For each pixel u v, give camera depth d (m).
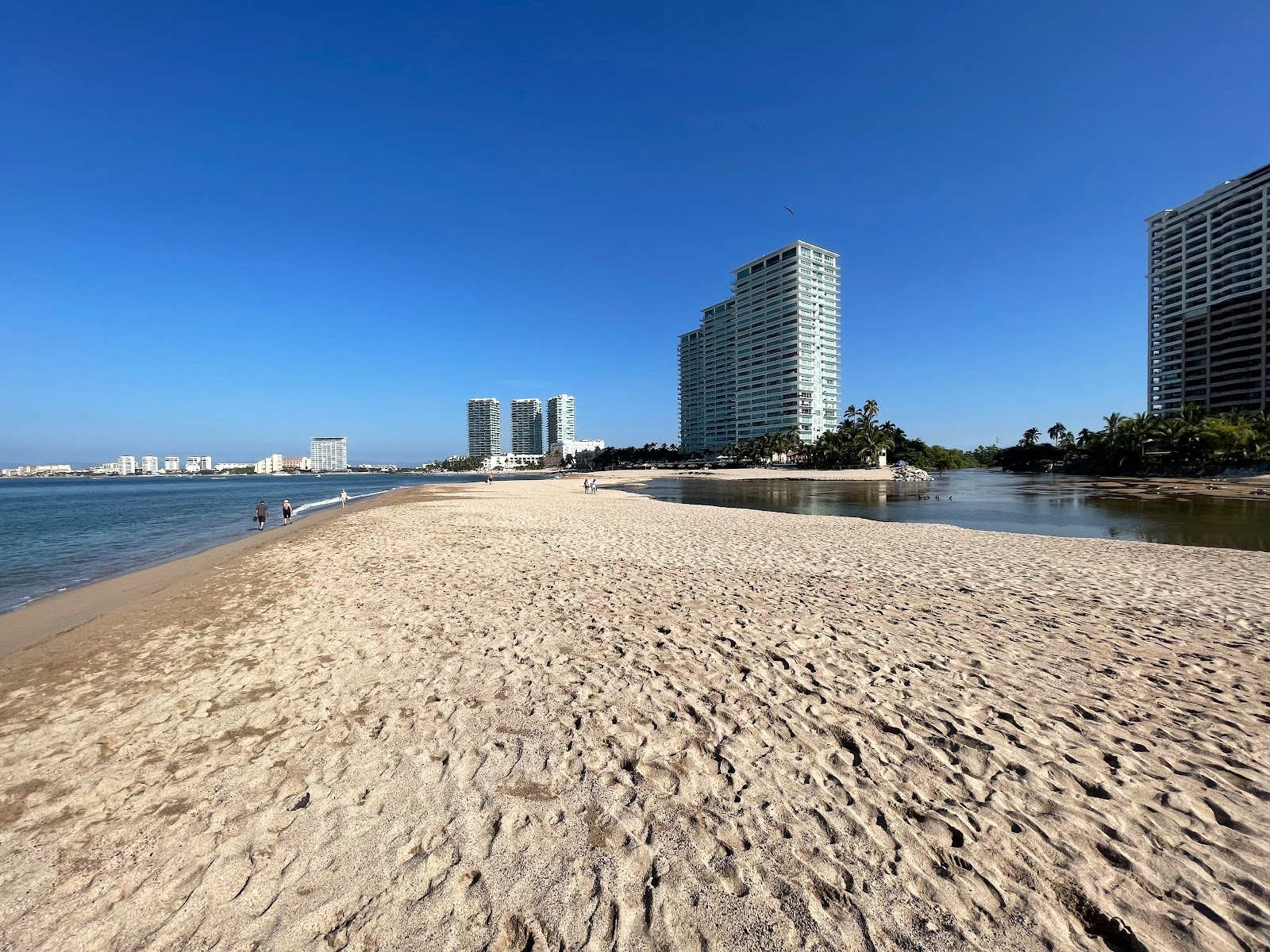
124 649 7.16
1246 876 2.84
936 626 7.22
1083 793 3.58
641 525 19.84
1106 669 5.71
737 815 3.36
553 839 3.14
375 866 2.96
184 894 2.78
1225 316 90.38
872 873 2.88
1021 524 22.62
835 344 150.50
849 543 14.67
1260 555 12.81
